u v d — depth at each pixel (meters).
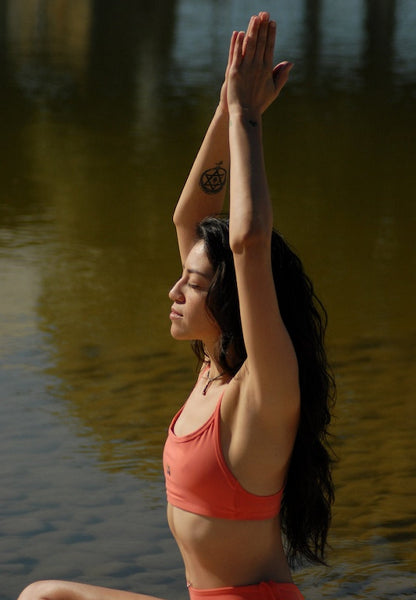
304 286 2.98
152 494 5.54
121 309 8.92
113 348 7.87
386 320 8.72
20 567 4.71
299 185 14.48
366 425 6.48
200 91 22.88
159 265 10.46
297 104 21.45
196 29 37.22
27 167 15.28
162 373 7.36
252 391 2.76
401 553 4.91
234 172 2.77
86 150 16.55
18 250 10.86
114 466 5.87
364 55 31.00
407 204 13.59
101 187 14.10
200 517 2.86
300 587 4.58
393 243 11.57
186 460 2.87
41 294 9.28
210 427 2.84
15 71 25.20
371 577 4.68
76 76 24.70
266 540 2.90
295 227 12.13
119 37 33.75
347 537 5.07
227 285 2.94
